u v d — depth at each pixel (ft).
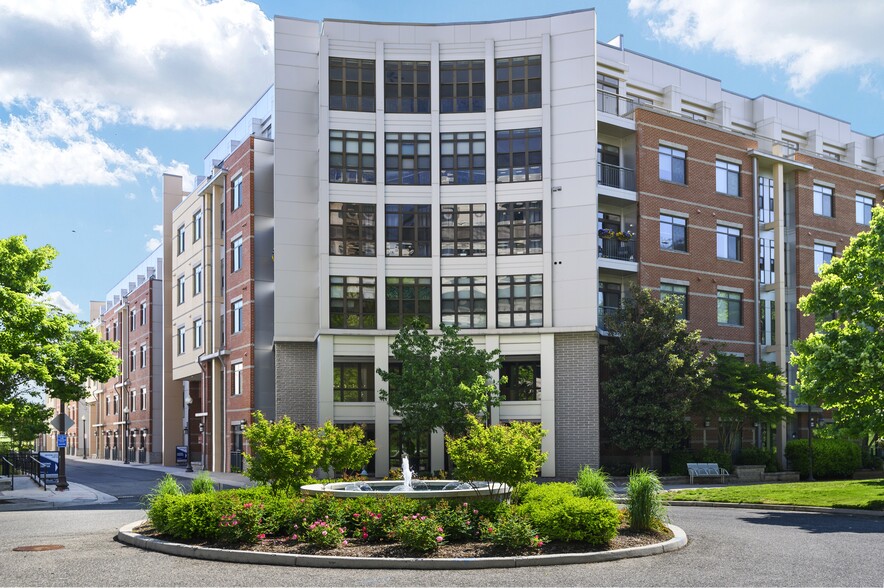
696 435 126.41
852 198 153.58
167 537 50.11
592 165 118.73
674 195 128.67
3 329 88.69
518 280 120.06
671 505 81.56
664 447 111.75
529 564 42.42
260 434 59.31
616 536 48.80
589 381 116.06
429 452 118.11
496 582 38.14
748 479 118.21
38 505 86.89
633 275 125.59
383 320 119.55
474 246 121.39
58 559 44.93
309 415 120.67
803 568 41.81
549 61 121.70
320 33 126.11
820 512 73.10
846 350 78.18
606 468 116.06
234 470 137.28
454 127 122.83
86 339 98.84
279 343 120.88
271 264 134.21
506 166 122.01
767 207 145.07
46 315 91.40
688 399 110.01
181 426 186.09
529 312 119.24
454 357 106.22
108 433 250.37
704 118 146.51
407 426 109.40
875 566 42.47
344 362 120.88
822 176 149.38
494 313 119.44
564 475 115.44
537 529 46.73
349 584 37.63
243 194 137.59
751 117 155.33
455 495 51.34
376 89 122.62
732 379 116.26
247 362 132.46
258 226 134.10
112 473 151.02
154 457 194.90
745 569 41.47
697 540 52.21
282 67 124.88
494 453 50.96
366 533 46.78
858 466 129.90
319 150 121.08
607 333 118.93
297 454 59.72
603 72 132.26
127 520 68.33
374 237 121.29
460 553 43.68
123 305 228.84
